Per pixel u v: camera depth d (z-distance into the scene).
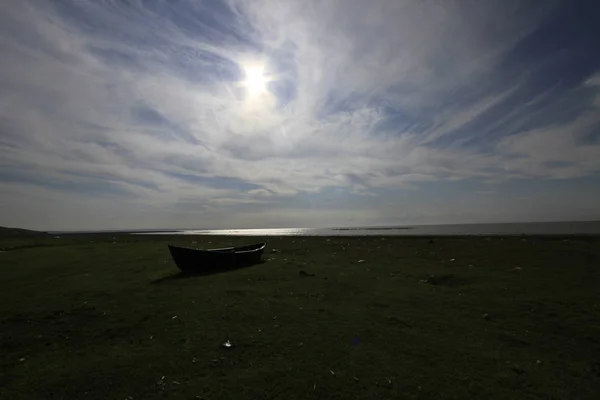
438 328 7.45
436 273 14.02
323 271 15.01
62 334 7.36
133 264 17.81
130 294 10.80
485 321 7.91
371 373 5.38
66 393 4.86
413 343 6.60
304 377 5.26
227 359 5.91
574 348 6.33
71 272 15.41
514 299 9.73
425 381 5.13
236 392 4.83
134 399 4.68
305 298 10.13
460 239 32.28
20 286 12.34
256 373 5.39
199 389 4.92
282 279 13.09
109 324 7.93
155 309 9.05
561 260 16.36
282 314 8.51
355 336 6.96
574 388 4.92
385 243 30.27
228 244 34.19
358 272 14.67
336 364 5.70
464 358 5.93
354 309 8.94
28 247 29.48
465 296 10.23
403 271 14.83
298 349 6.33
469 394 4.77
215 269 15.66
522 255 18.47
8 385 5.12
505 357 5.96
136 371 5.50
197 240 43.97
